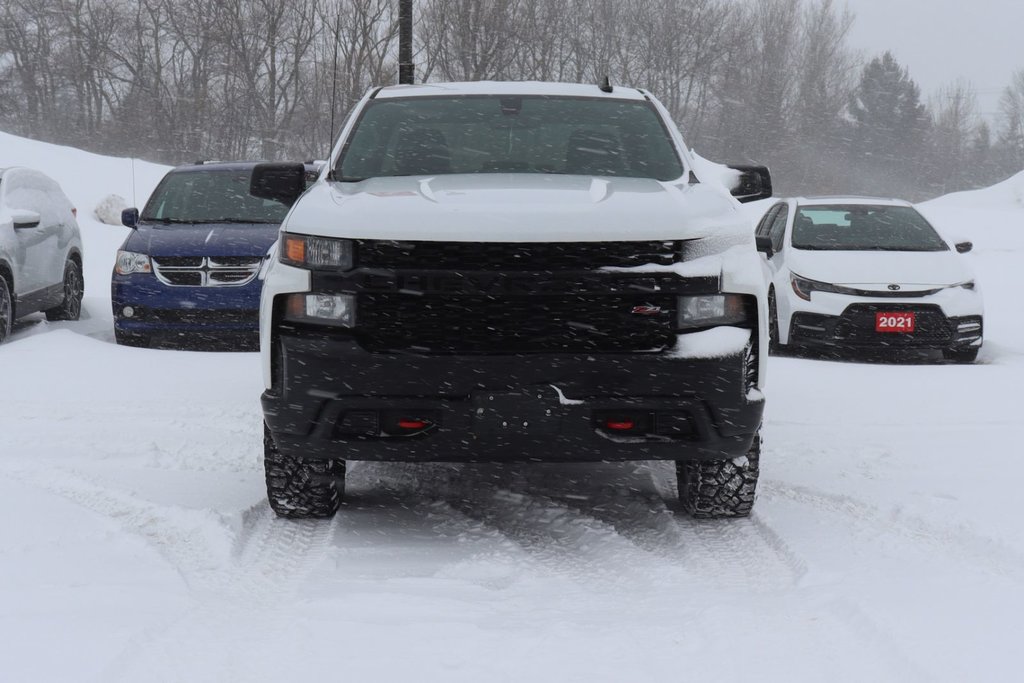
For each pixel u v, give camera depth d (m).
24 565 3.94
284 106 53.19
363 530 4.54
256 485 5.28
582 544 4.37
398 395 4.09
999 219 26.67
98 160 29.66
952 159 99.06
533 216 4.13
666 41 62.41
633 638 3.20
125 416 6.98
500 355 4.06
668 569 3.98
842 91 80.56
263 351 4.38
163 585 3.75
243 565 4.04
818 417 7.21
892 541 4.29
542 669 2.95
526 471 5.70
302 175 5.62
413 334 4.11
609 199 4.39
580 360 4.06
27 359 8.93
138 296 9.88
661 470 5.75
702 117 68.12
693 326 4.16
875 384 8.53
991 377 8.88
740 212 4.58
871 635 3.19
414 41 50.84
